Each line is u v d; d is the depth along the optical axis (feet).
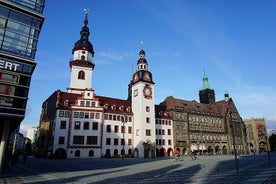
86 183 51.72
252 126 413.18
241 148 334.24
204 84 380.78
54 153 185.47
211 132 304.09
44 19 82.12
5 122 75.41
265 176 56.13
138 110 238.89
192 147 275.18
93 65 258.57
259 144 401.70
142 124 230.48
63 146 190.90
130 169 87.92
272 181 47.85
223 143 312.50
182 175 63.16
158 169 85.20
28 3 79.41
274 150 408.46
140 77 248.11
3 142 74.28
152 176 62.80
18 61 74.43
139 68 259.39
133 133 236.63
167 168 88.22
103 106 229.45
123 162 135.85
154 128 237.66
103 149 210.38
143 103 238.68
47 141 208.54
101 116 214.07
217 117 323.16
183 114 281.74
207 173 66.64
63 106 202.39
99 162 136.36
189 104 310.45
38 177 64.13
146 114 237.04
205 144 290.76
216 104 357.20
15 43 74.64
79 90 245.24
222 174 63.10
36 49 79.05
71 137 196.03
